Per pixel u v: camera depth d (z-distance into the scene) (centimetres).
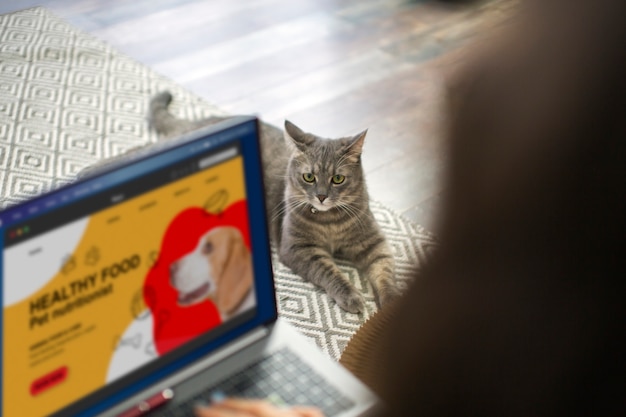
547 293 58
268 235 117
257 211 114
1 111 296
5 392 97
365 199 242
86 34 357
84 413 107
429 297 64
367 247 238
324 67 340
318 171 230
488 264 58
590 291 57
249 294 118
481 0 382
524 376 65
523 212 54
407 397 72
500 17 52
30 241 94
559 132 50
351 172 234
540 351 62
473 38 54
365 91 323
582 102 49
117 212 100
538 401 66
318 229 237
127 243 102
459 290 61
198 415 108
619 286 56
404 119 304
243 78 331
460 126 53
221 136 106
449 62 56
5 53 333
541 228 54
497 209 55
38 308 97
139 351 109
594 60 47
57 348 100
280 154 264
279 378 114
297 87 325
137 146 276
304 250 236
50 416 103
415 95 320
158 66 338
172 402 111
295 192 239
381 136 294
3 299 93
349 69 338
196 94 318
